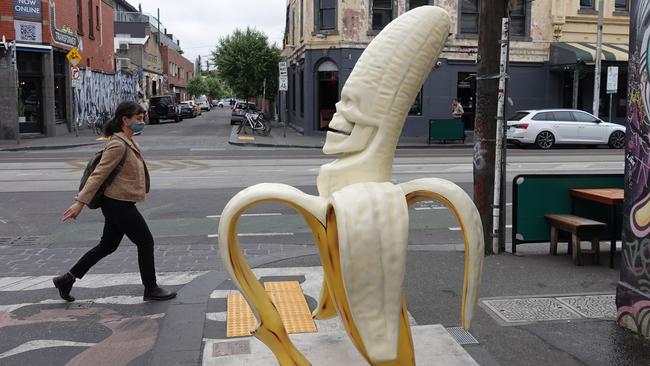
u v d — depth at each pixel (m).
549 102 27.95
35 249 7.71
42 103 26.86
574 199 7.04
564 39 27.75
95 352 4.54
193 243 8.02
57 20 27.70
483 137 6.91
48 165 16.38
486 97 6.83
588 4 27.80
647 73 4.36
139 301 5.65
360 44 26.62
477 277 3.11
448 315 5.00
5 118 25.11
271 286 5.75
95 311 5.41
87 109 33.19
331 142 3.21
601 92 28.64
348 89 3.16
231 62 38.62
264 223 9.23
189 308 5.23
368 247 2.83
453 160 17.91
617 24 28.11
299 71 31.53
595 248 6.52
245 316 4.98
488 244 7.02
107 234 5.62
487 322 4.83
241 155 19.72
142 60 56.59
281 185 3.18
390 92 3.09
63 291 5.59
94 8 34.75
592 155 19.61
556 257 6.86
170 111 43.91
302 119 31.27
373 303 2.89
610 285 5.80
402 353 3.13
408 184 3.19
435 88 27.06
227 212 3.10
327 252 3.11
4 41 24.69
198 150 21.88
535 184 6.97
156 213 9.98
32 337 4.82
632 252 4.61
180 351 4.31
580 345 4.39
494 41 6.73
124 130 5.42
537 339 4.50
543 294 5.52
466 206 3.10
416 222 9.48
